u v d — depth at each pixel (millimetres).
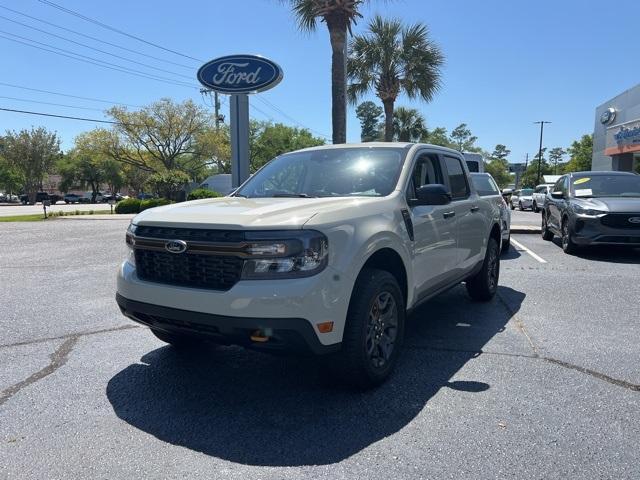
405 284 4199
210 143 48000
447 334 5152
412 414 3400
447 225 4930
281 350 3262
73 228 18188
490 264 6438
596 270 8602
